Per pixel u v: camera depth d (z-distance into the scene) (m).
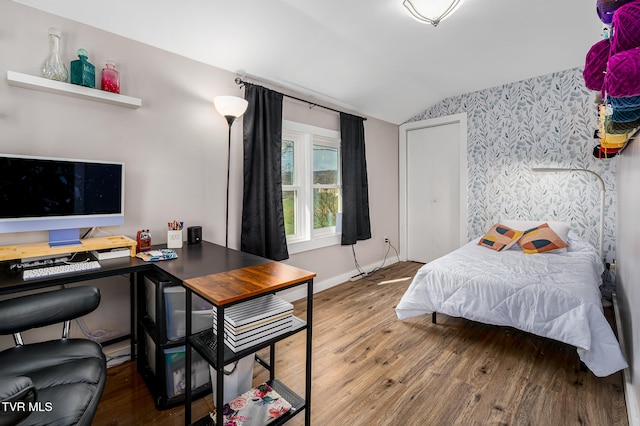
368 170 4.04
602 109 1.36
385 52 2.77
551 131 3.37
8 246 1.59
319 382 1.78
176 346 1.54
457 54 2.89
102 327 1.91
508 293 2.00
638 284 1.49
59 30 1.70
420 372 1.88
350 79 3.10
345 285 3.57
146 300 1.80
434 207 4.38
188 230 2.18
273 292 1.25
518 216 3.62
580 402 1.59
